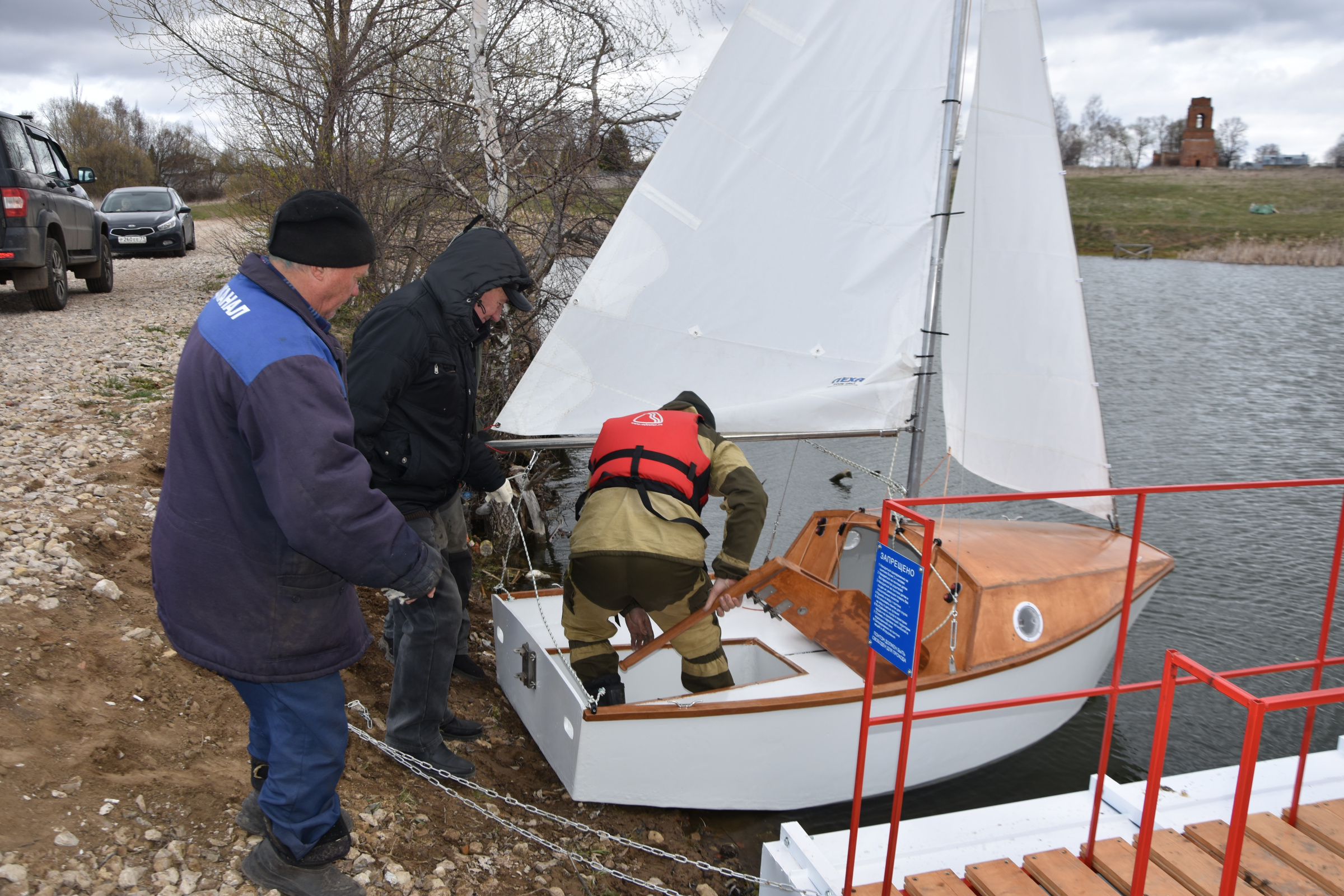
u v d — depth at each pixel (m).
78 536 3.66
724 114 3.79
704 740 3.13
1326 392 11.34
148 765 2.51
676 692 4.02
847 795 3.43
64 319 9.03
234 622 1.86
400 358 2.74
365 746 3.14
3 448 4.70
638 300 3.98
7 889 1.92
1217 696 4.55
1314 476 8.05
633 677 3.92
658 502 2.99
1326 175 58.50
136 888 2.06
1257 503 7.32
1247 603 5.54
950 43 3.66
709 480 3.17
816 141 3.82
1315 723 4.37
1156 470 8.20
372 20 6.68
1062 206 3.97
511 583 5.79
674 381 4.09
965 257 4.23
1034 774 3.88
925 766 3.55
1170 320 18.25
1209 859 2.35
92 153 36.53
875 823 3.48
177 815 2.34
